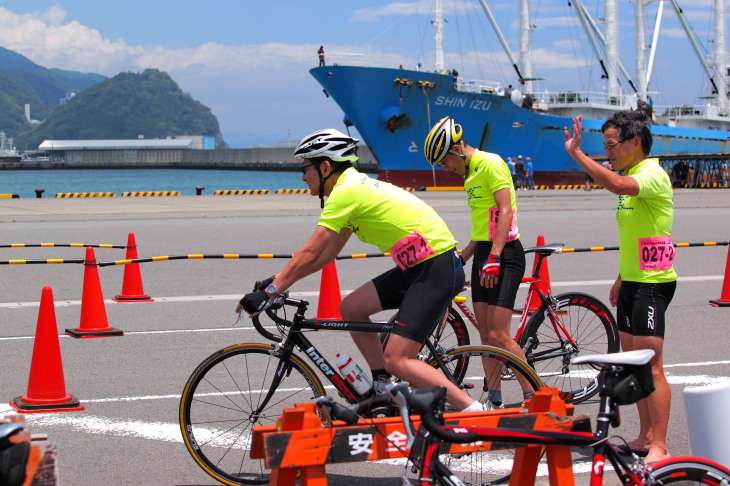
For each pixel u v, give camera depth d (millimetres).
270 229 19672
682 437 5566
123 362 7492
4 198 36000
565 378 6730
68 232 18828
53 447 2984
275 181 91188
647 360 3217
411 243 4469
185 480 4801
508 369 5168
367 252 16391
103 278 12633
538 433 3205
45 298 6133
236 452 5176
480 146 44344
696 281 12586
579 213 25016
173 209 26984
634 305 4969
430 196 35812
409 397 2973
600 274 13125
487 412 3744
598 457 3209
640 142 4957
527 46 47562
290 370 4676
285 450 3475
